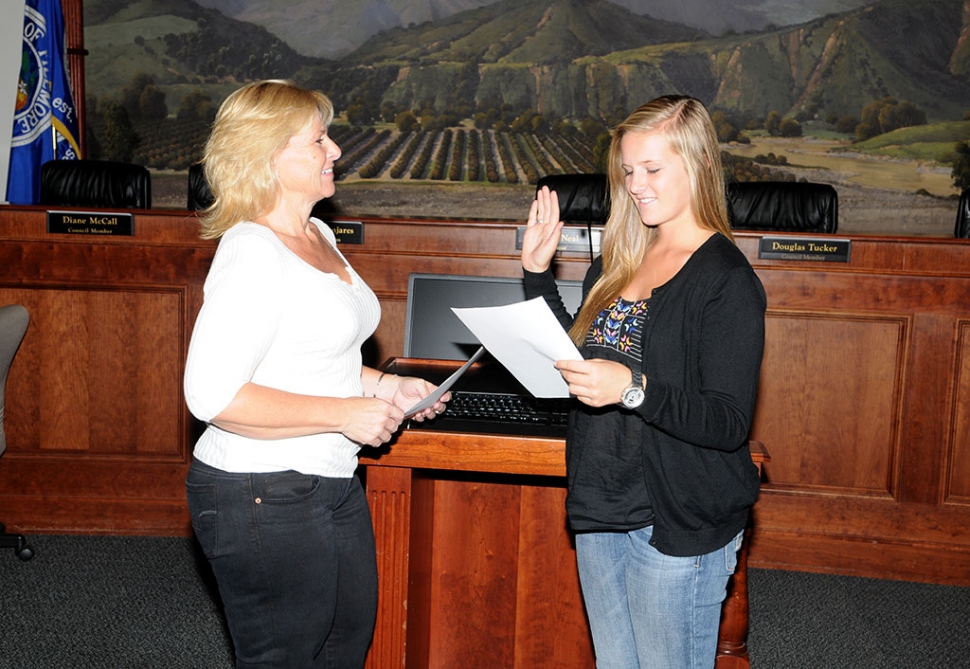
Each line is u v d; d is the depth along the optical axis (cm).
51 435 306
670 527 130
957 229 356
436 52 650
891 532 290
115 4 648
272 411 132
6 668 226
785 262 285
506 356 142
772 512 295
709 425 121
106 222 297
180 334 301
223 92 657
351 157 644
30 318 300
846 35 627
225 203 140
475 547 215
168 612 258
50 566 285
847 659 242
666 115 134
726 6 639
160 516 308
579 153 645
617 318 138
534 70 647
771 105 638
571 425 146
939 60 620
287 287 136
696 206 135
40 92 453
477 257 291
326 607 144
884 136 625
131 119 655
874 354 285
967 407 283
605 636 146
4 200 489
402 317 295
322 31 656
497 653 218
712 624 137
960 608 273
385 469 173
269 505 136
